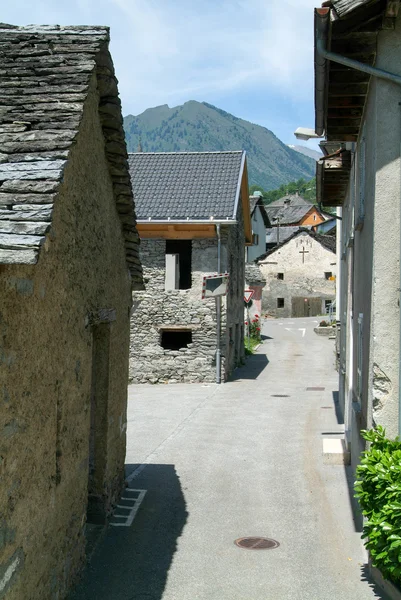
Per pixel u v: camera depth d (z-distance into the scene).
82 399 6.39
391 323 6.46
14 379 4.52
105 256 7.34
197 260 21.12
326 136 9.52
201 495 9.23
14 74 5.86
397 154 6.47
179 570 6.70
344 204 14.80
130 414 15.67
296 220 72.88
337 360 21.69
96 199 6.83
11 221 4.18
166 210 21.00
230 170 22.70
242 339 26.52
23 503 4.73
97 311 6.92
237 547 7.35
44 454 5.21
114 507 8.42
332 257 50.75
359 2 6.07
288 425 14.17
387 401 6.45
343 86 7.76
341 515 8.41
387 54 6.47
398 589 5.81
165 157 23.80
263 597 6.11
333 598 6.09
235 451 11.84
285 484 9.77
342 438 12.45
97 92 6.68
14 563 4.56
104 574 6.55
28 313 4.76
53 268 5.32
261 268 51.81
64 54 6.09
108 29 6.46
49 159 4.90
